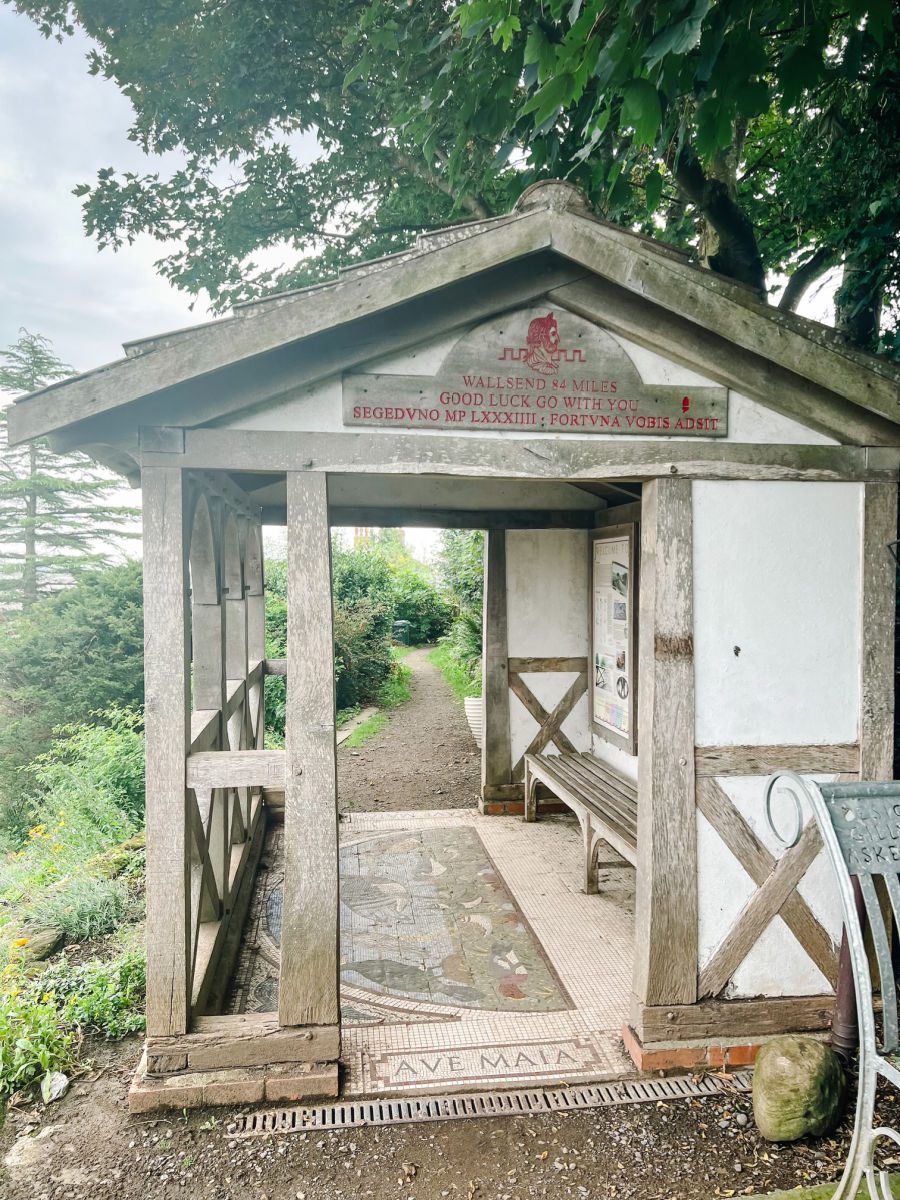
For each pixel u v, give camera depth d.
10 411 2.86
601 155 4.43
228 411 3.09
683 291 3.18
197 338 2.91
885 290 5.20
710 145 2.71
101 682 11.25
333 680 3.17
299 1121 3.04
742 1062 3.37
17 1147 2.90
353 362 3.15
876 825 2.46
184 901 3.13
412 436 3.21
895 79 4.53
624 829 4.54
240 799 5.48
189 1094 3.09
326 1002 3.18
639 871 3.46
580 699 7.07
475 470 3.25
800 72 2.54
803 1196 2.40
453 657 16.23
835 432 3.46
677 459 3.36
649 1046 3.34
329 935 3.17
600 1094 3.20
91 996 3.76
